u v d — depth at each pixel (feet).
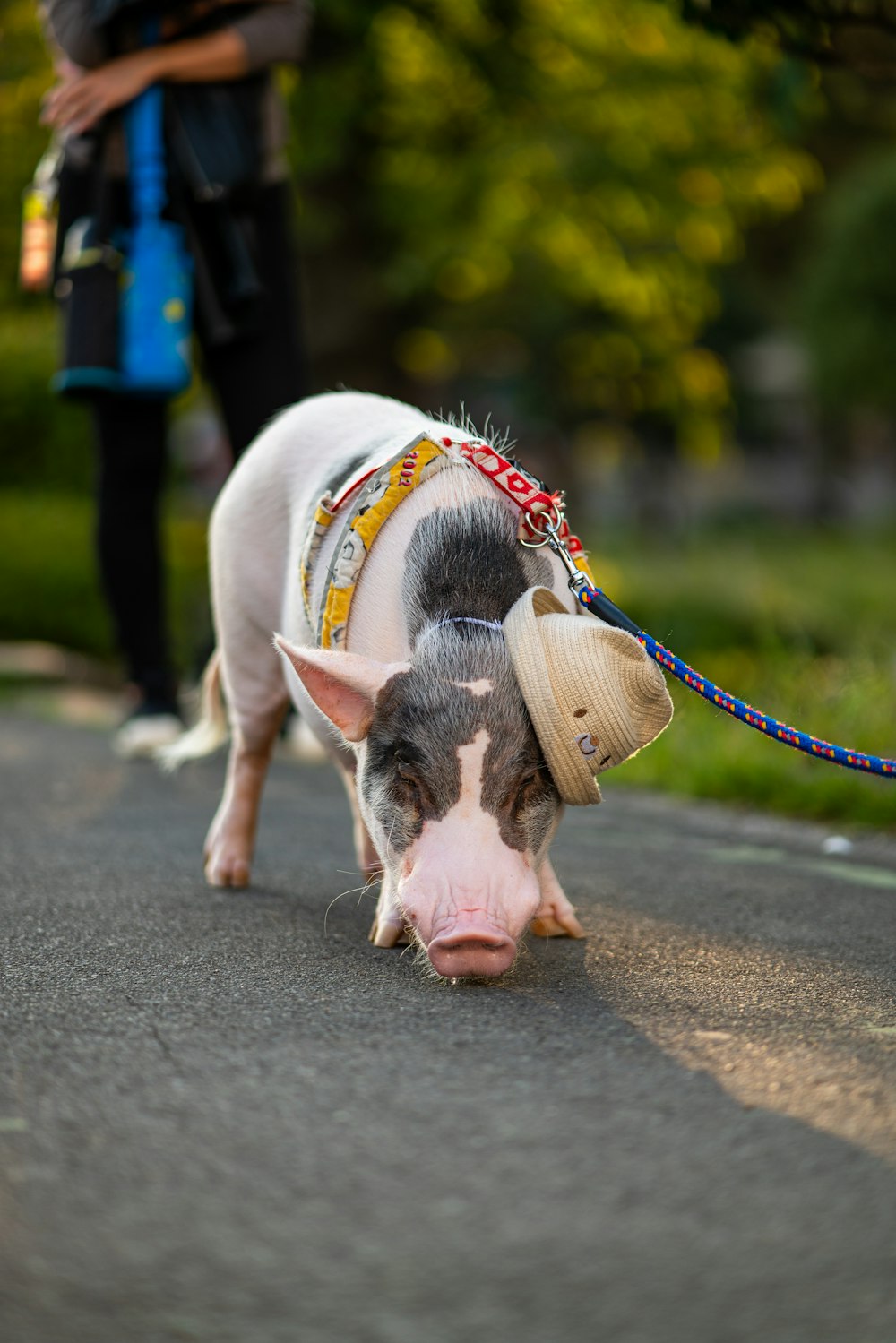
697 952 11.75
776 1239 6.87
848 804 18.75
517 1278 6.52
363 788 10.64
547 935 12.17
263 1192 7.29
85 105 18.92
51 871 14.76
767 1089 8.65
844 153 103.55
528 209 53.78
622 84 49.37
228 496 13.61
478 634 10.46
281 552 13.09
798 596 56.44
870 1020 10.00
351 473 12.14
